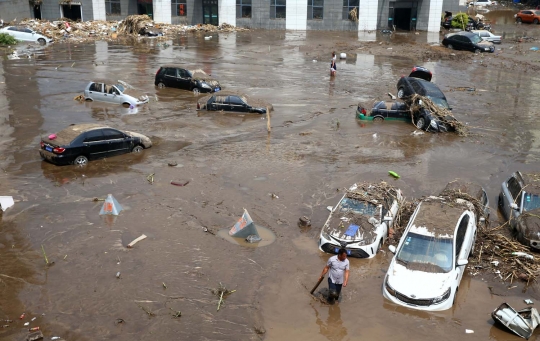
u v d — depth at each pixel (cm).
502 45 4762
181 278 1123
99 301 1033
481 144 2164
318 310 1037
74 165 1773
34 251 1213
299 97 2855
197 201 1519
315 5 5603
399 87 2748
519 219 1346
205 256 1220
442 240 1139
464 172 1831
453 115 2538
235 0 5681
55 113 2395
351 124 2392
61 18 5441
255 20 5728
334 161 1902
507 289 1132
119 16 5731
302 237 1338
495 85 3256
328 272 1060
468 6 7038
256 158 1905
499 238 1316
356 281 1150
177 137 2128
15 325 953
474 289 1130
